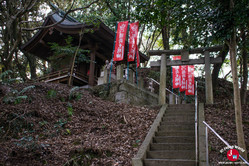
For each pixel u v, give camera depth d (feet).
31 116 26.63
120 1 55.36
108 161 19.57
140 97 40.98
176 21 28.63
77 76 50.93
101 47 54.24
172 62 38.78
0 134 22.97
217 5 26.08
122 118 29.58
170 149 21.76
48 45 57.31
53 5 55.72
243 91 40.60
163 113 30.35
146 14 27.73
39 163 19.08
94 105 34.01
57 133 25.17
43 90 35.35
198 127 25.14
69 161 19.40
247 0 22.88
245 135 23.89
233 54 22.67
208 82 35.45
